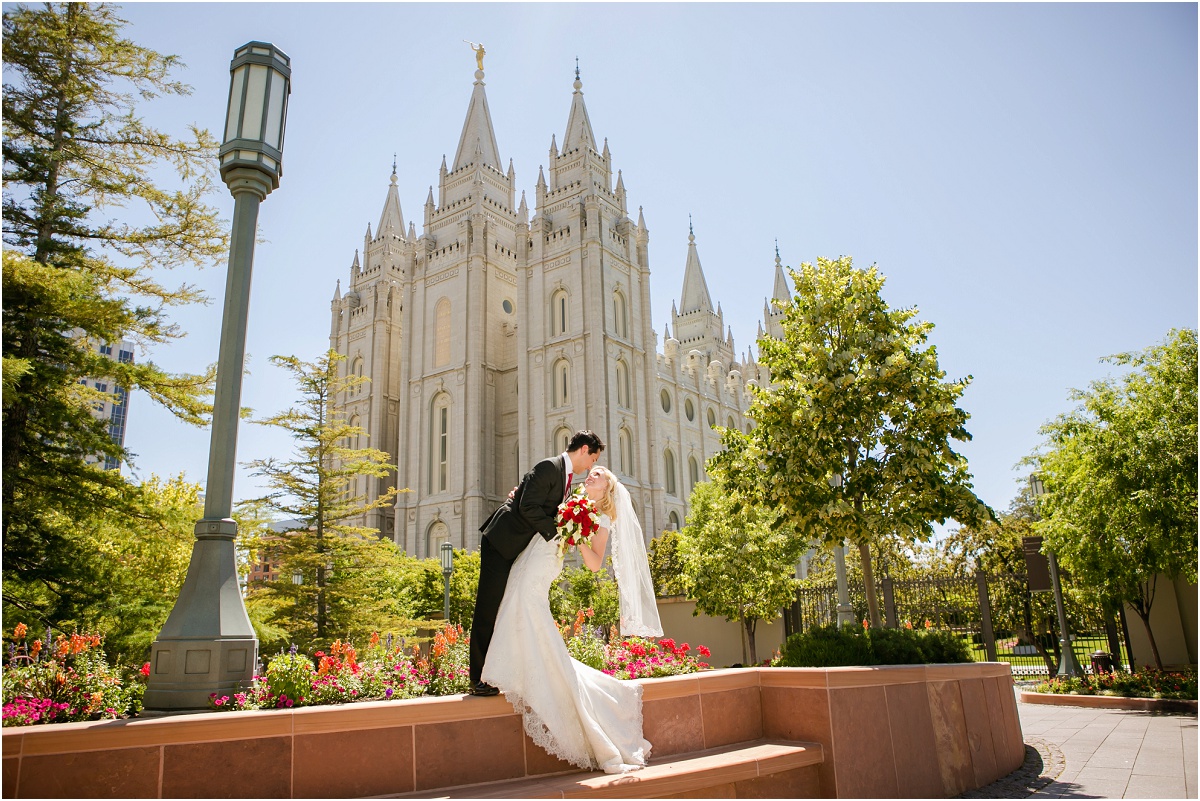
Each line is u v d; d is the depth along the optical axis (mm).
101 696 4938
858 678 6668
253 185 6012
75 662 5238
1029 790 7926
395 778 4543
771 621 30969
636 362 63688
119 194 15086
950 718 7973
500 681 4949
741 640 34438
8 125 14031
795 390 15242
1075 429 21125
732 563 30531
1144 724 14195
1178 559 17844
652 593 6016
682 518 66625
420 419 66688
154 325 13898
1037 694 20422
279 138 6211
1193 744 11234
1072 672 21703
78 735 3850
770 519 31078
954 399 14445
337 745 4438
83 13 14297
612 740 5145
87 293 12383
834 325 15391
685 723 6020
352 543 23812
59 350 12719
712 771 5168
